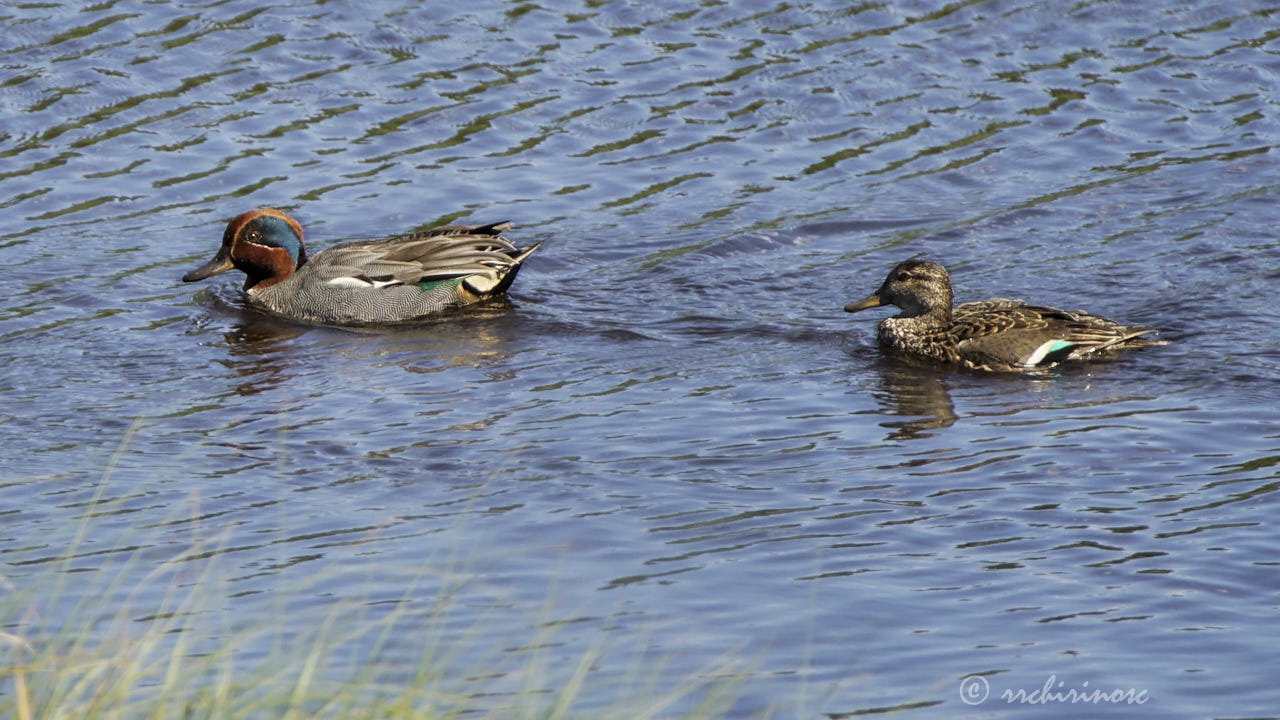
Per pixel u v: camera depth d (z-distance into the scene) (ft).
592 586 38.01
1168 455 45.75
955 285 62.13
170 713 28.96
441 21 84.84
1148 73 80.18
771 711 32.45
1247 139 73.97
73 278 63.26
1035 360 54.24
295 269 62.95
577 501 43.14
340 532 41.24
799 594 37.58
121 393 52.70
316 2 86.48
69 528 41.55
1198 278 61.46
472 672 33.55
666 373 54.13
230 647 32.24
